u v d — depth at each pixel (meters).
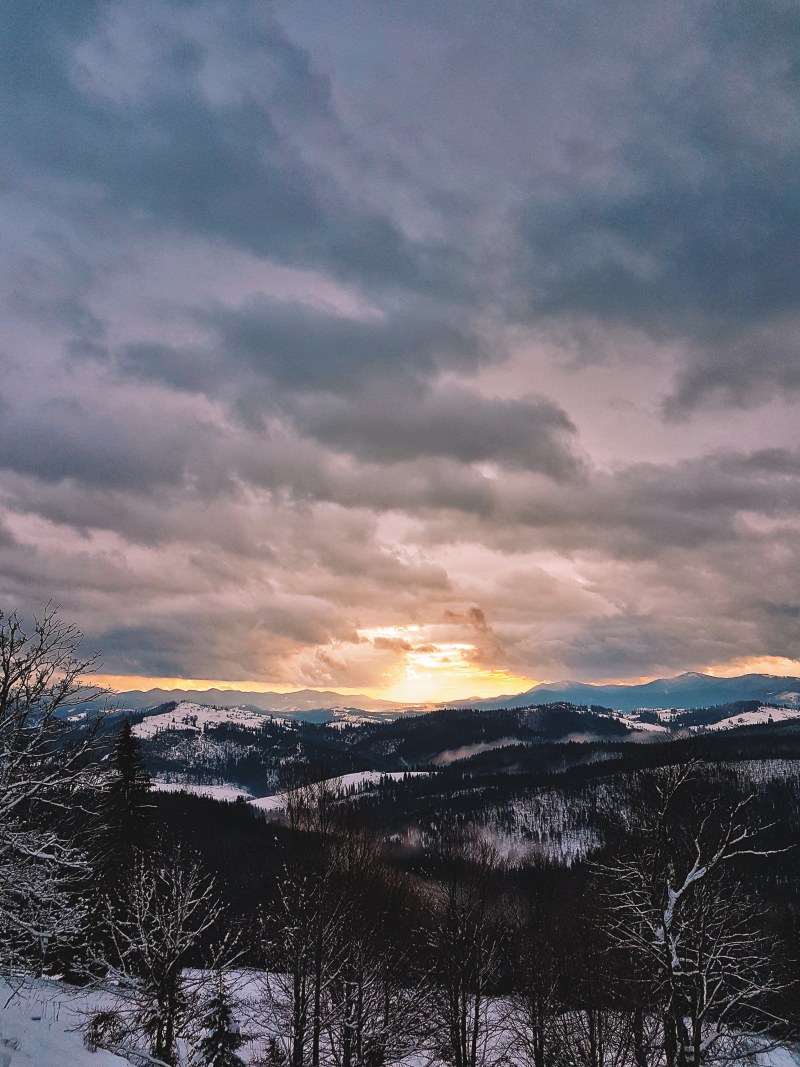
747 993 18.22
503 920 29.11
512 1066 28.58
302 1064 21.38
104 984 19.31
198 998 21.33
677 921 19.30
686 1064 17.98
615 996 24.86
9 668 17.83
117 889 22.59
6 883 15.79
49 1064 13.34
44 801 17.31
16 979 16.77
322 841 23.62
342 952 23.47
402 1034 26.12
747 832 19.20
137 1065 16.27
